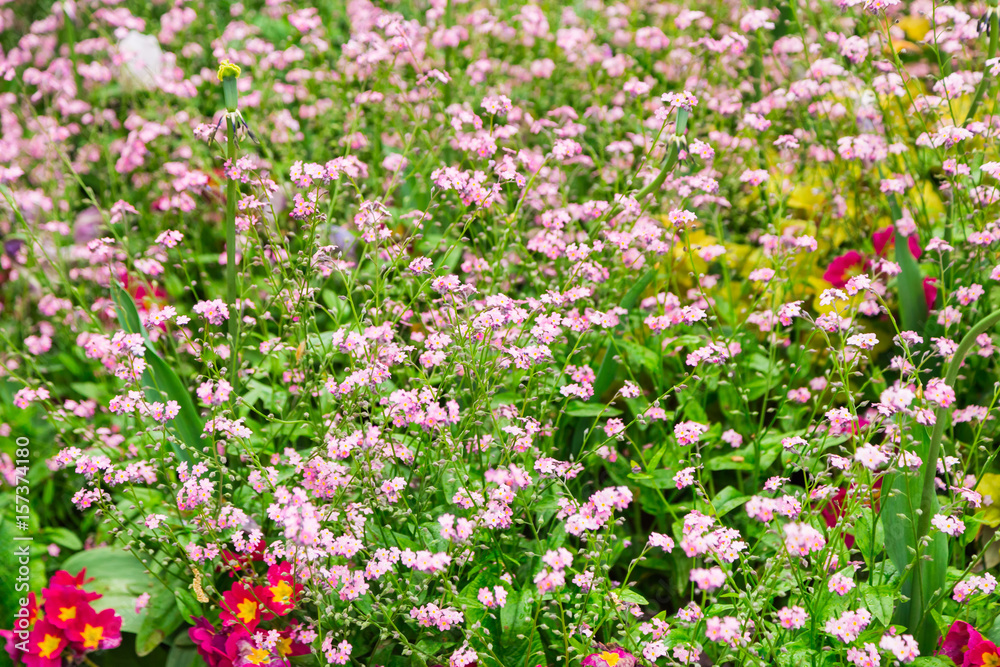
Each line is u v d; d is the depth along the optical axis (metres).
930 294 3.00
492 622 2.25
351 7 4.31
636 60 4.26
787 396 2.79
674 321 2.50
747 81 3.99
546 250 2.83
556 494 2.40
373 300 2.65
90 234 3.46
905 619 2.14
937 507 2.09
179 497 2.32
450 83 3.70
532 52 4.34
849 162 3.39
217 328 2.99
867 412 2.56
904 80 2.91
